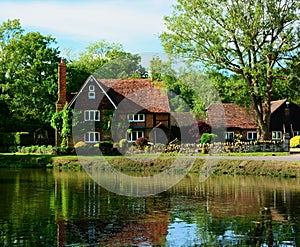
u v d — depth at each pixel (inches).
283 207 887.1
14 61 2662.4
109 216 815.7
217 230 713.6
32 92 2628.0
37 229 721.6
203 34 1851.6
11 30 2738.7
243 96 1948.8
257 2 1834.4
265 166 1438.2
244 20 1852.9
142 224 753.6
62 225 745.6
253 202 945.5
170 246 632.4
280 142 1878.7
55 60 2738.7
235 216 811.4
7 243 644.1
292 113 2817.4
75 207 894.4
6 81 2640.3
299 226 735.7
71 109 2076.8
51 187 1184.8
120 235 687.1
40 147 2119.8
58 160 1784.0
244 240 659.4
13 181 1318.9
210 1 1866.4
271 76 1893.5
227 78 1911.9
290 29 1861.5
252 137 2645.2
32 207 898.1
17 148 2224.4
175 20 1886.1
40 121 2588.6
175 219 790.5
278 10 1834.4
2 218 793.6
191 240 660.1
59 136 2150.6
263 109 2043.6
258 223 756.6
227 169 1487.5
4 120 2511.1
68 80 2714.1
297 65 1845.5
